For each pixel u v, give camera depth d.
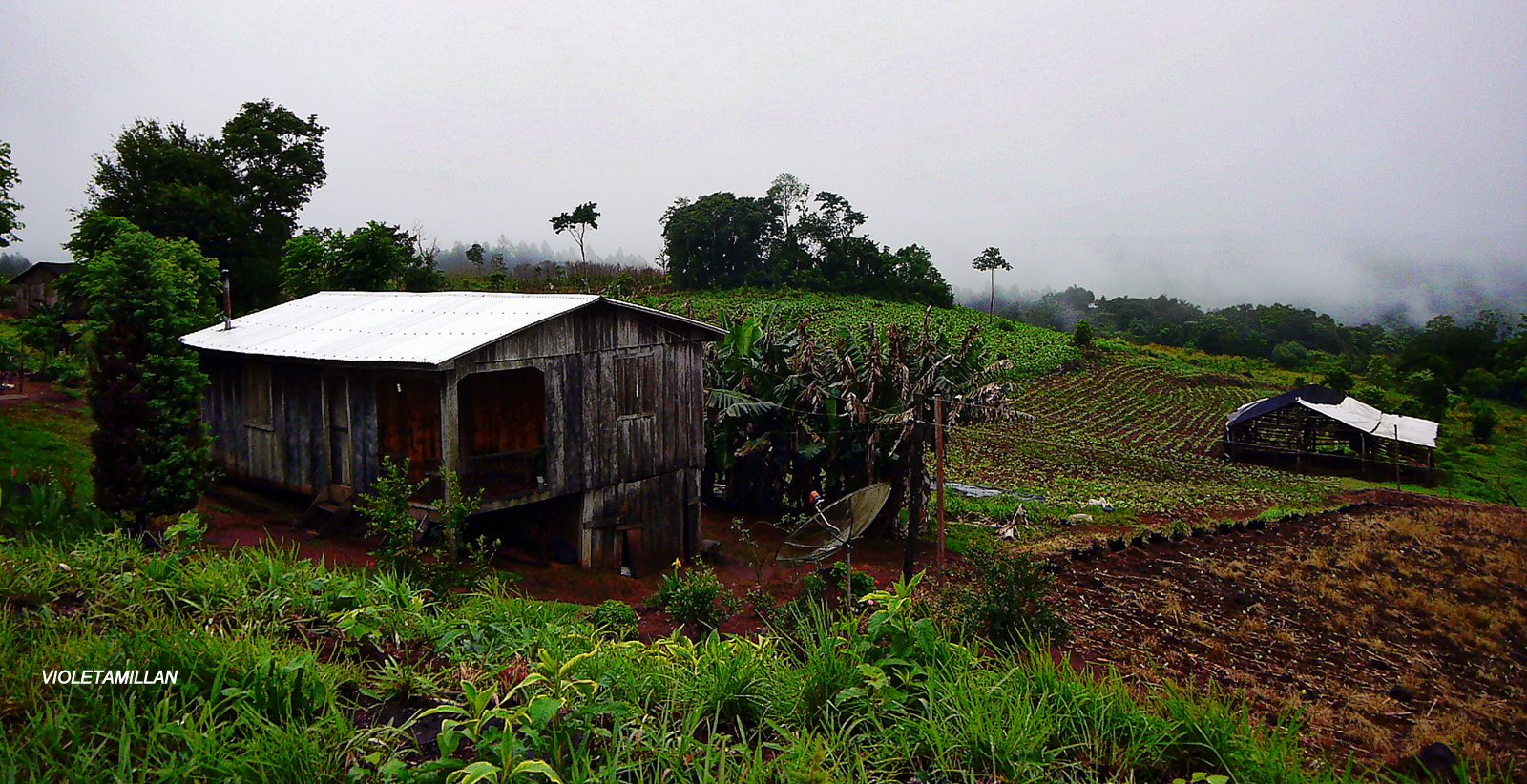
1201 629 13.01
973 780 3.93
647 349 15.86
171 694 4.18
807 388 19.00
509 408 16.66
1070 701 4.61
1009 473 32.38
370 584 6.59
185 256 24.91
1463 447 47.88
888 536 20.20
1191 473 36.09
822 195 103.69
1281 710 9.18
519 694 4.78
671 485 16.50
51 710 3.84
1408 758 7.70
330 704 4.27
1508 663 12.88
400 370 12.90
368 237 29.38
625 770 3.95
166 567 5.99
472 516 14.17
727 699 4.72
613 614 9.93
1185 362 78.50
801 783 3.73
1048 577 14.86
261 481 16.09
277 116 43.75
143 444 10.46
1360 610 15.04
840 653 5.00
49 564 5.80
